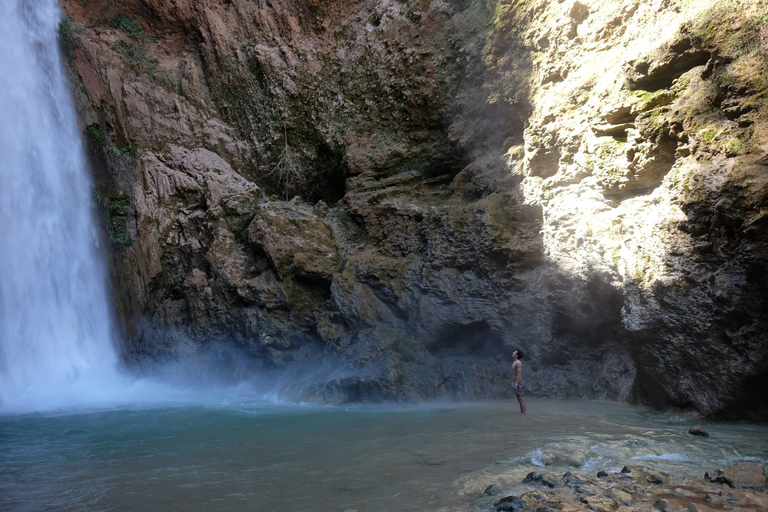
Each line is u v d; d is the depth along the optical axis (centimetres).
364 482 585
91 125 1873
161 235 1831
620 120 1204
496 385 1348
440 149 1748
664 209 1035
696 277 969
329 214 1814
